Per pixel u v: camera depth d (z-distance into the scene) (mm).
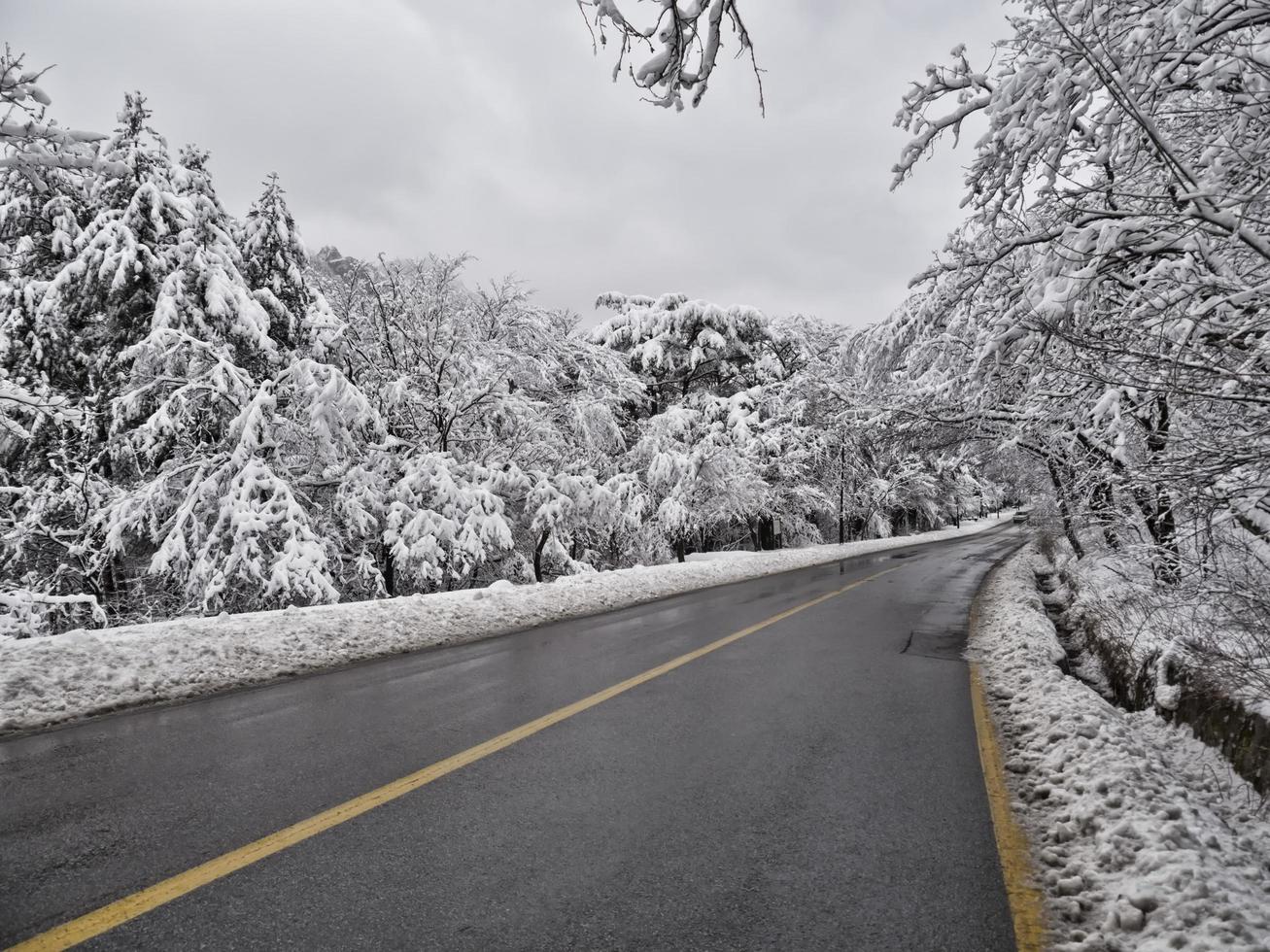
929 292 8273
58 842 3381
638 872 3160
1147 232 4398
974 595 15695
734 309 33156
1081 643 9484
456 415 17578
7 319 14711
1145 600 6570
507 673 7465
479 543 16406
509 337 20531
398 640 9148
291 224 17703
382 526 16875
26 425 13875
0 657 6230
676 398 33469
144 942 2570
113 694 6195
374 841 3434
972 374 5879
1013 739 5242
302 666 7715
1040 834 3609
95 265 13977
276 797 3986
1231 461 3713
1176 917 2680
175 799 3947
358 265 18109
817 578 20625
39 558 15047
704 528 32062
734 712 5938
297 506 13828
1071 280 4645
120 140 14648
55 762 4582
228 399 14141
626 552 28922
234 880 3037
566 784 4238
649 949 2588
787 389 33688
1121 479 5699
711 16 3574
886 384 13047
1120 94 3719
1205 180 4078
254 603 14539
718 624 11312
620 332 32750
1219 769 4523
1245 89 4230
